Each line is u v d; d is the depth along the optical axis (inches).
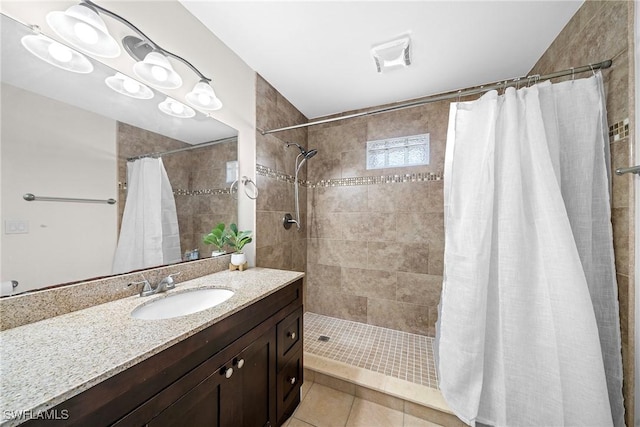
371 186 86.0
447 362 48.1
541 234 40.1
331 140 93.0
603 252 39.3
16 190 28.3
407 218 80.7
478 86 72.4
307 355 67.1
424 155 78.7
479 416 45.3
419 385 54.8
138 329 27.1
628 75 34.9
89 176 35.3
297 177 85.4
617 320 37.3
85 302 33.4
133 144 40.7
